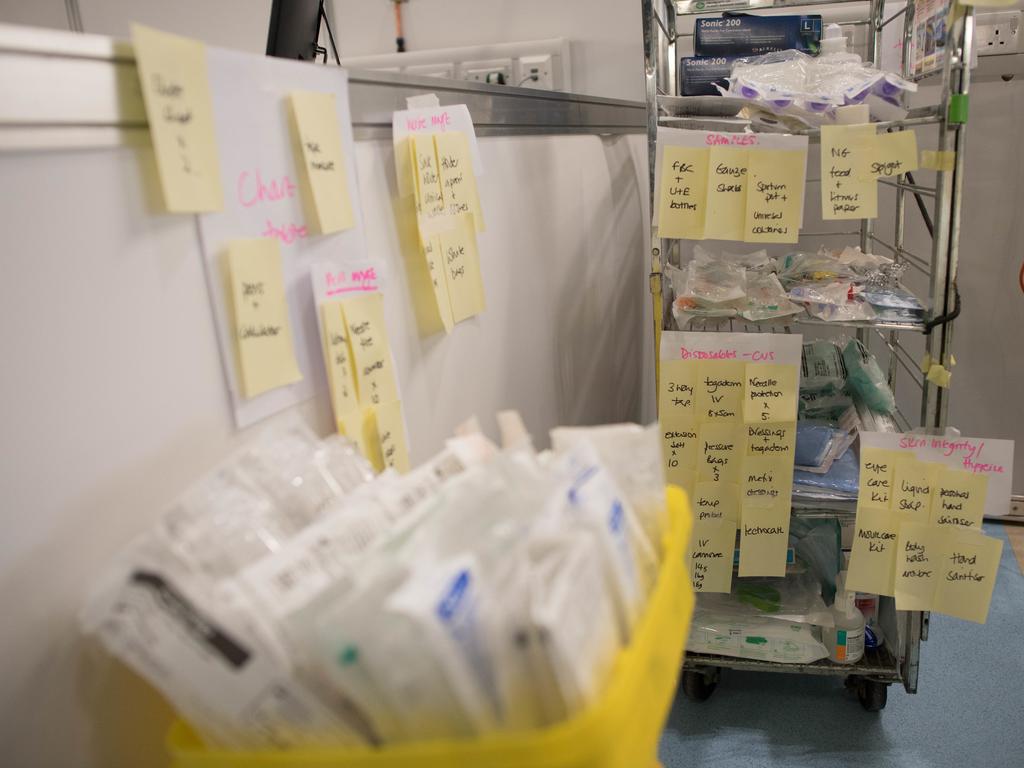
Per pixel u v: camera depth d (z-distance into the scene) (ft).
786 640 4.65
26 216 1.35
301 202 2.11
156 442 1.65
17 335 1.35
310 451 1.83
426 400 3.03
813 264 4.84
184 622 1.24
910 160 3.87
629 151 6.40
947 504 4.08
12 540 1.35
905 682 4.65
